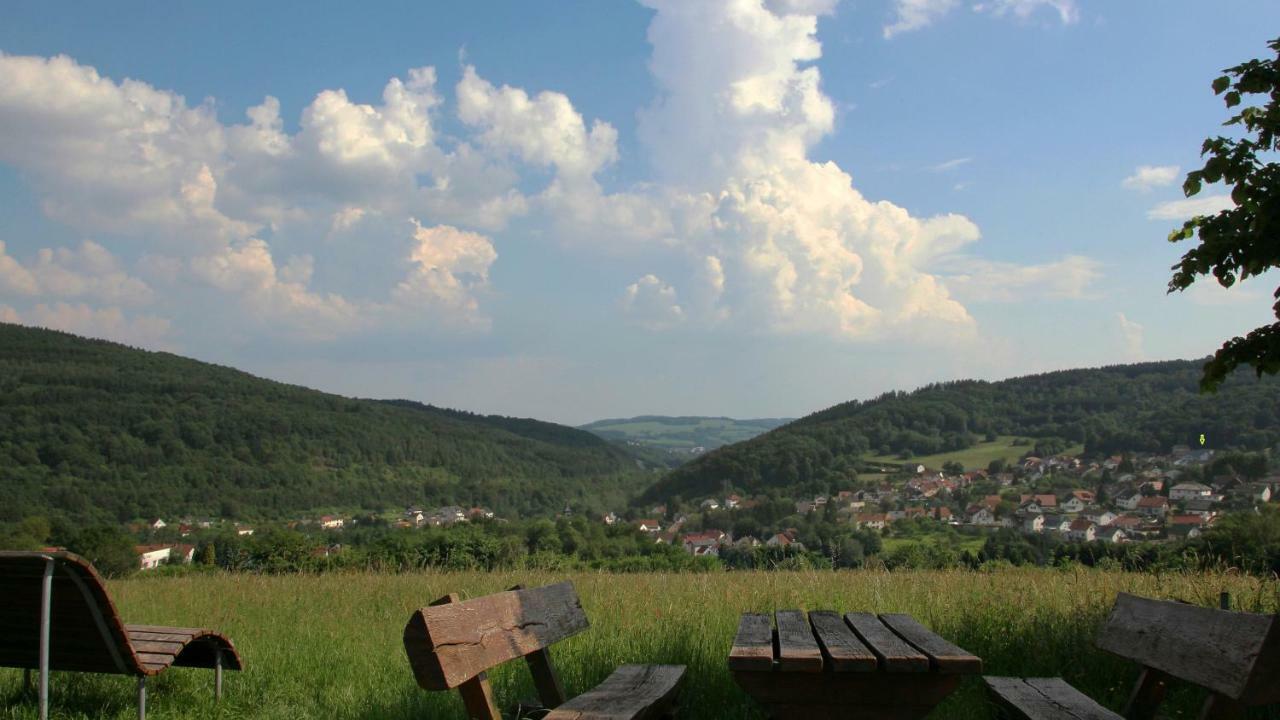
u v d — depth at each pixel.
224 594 11.73
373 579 13.51
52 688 5.82
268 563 22.66
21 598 4.63
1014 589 7.43
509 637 3.66
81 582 4.53
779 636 3.85
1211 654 3.37
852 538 63.78
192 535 93.69
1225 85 6.03
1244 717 4.14
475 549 22.20
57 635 4.79
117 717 5.21
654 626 6.67
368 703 5.34
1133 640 4.11
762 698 3.26
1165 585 7.52
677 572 14.66
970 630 6.01
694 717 4.73
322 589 11.92
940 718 4.66
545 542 51.88
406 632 2.99
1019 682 4.07
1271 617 3.06
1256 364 5.82
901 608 7.41
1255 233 5.62
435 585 11.73
